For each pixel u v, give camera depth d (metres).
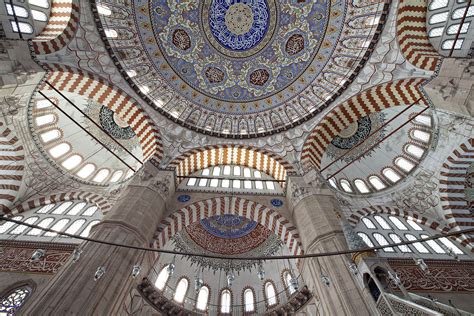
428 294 10.79
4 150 14.34
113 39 13.95
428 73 12.01
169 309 13.35
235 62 16.97
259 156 16.20
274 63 16.73
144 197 12.20
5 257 11.40
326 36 15.12
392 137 17.34
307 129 15.96
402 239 14.21
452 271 12.02
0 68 9.95
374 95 14.41
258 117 17.20
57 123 16.66
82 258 9.00
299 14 15.41
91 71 13.64
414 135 16.34
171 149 15.48
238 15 15.98
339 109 15.23
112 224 10.49
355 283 8.69
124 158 18.36
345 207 15.45
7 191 14.09
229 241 18.16
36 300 7.70
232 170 17.38
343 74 15.07
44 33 11.90
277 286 16.14
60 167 16.03
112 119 18.09
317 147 15.84
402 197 15.82
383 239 14.12
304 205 12.48
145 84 15.56
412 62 12.51
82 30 12.85
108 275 8.81
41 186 15.15
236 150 16.34
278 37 16.20
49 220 13.98
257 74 17.11
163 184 13.34
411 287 11.18
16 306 9.55
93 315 7.79
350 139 18.33
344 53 14.76
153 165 14.27
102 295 8.30
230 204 14.19
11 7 10.55
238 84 17.30
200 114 17.08
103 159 17.91
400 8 12.46
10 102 13.46
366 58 13.95
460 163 14.48
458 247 13.55
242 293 16.45
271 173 16.16
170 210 13.24
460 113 10.78
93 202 15.15
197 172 16.52
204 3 15.49
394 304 6.97
